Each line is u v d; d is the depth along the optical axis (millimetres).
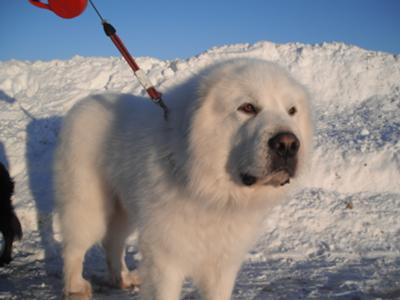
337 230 5633
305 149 3045
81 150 3793
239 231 3041
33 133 8156
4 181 4848
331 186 6852
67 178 3891
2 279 4340
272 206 3088
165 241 2943
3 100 9547
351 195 6613
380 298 3760
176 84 3424
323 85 11820
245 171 2664
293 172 2660
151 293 3031
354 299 3729
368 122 9484
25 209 6070
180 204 2859
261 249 5168
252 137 2627
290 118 2721
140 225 3076
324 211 5980
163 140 2963
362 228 5691
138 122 3393
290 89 2865
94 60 12227
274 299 3762
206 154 2734
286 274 4453
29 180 6934
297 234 5516
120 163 3465
